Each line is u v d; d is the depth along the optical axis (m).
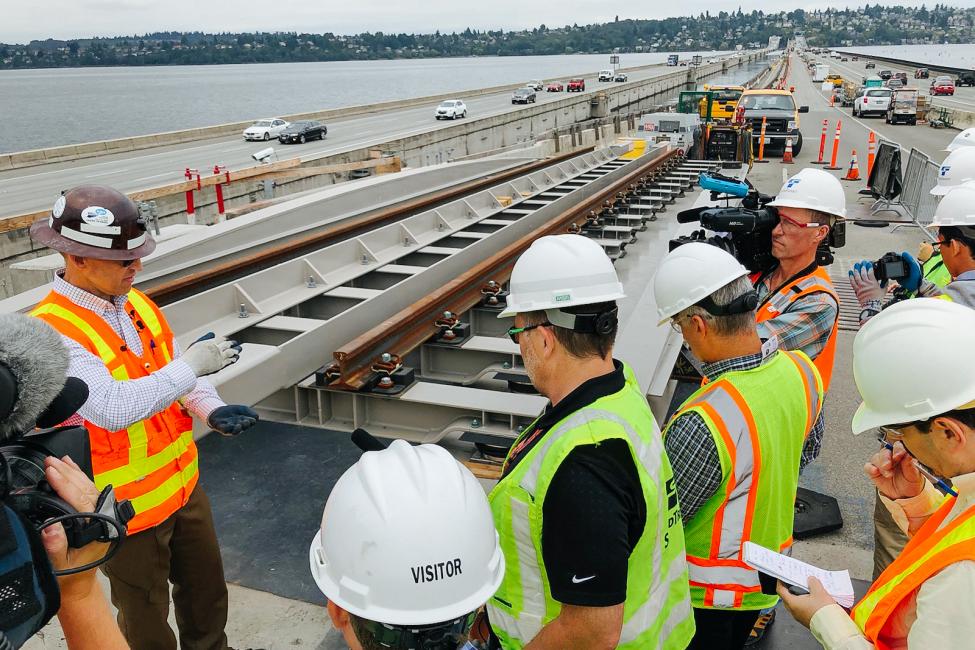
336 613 1.66
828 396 6.00
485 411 4.44
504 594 1.84
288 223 8.70
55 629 3.20
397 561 1.50
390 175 11.70
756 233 3.61
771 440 2.28
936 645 1.44
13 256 13.48
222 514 3.90
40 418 1.51
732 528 2.33
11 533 1.29
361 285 7.38
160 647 2.76
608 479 1.64
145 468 2.51
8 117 107.19
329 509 1.64
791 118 23.14
